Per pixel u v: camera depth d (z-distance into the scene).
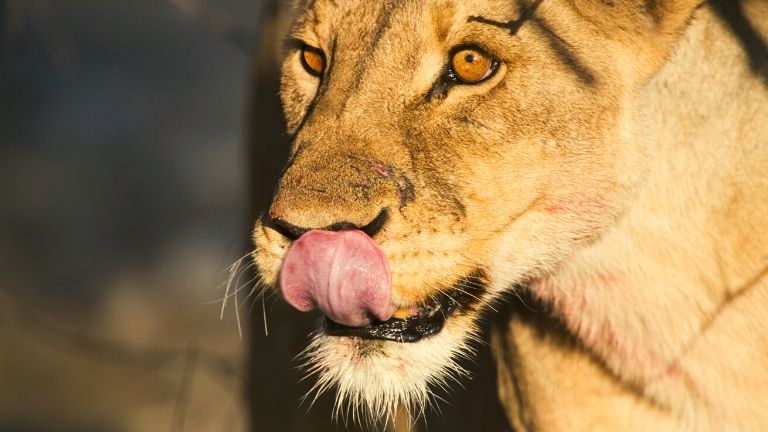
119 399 17.16
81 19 25.84
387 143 7.00
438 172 7.02
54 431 16.75
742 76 7.36
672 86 7.37
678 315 7.50
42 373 17.59
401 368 7.05
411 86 7.09
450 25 7.06
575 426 7.83
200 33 26.33
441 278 7.01
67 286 22.56
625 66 7.31
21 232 23.34
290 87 7.75
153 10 26.30
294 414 9.69
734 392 7.48
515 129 7.11
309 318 9.38
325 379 7.20
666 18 7.30
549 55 7.15
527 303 7.85
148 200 24.53
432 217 6.95
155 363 16.44
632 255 7.46
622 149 7.31
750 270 7.33
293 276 6.68
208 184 25.06
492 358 8.16
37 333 17.67
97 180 24.53
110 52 25.97
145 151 25.22
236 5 24.28
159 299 21.69
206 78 26.27
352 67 7.21
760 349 7.38
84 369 17.58
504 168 7.11
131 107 25.69
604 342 7.68
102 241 23.69
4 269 22.39
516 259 7.27
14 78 25.02
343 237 6.69
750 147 7.31
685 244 7.41
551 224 7.29
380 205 6.83
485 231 7.11
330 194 6.77
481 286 7.19
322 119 7.12
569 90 7.17
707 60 7.37
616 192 7.34
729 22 7.42
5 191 23.89
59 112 25.25
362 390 7.28
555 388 7.84
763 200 7.28
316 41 7.53
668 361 7.57
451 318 7.19
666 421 7.70
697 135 7.36
